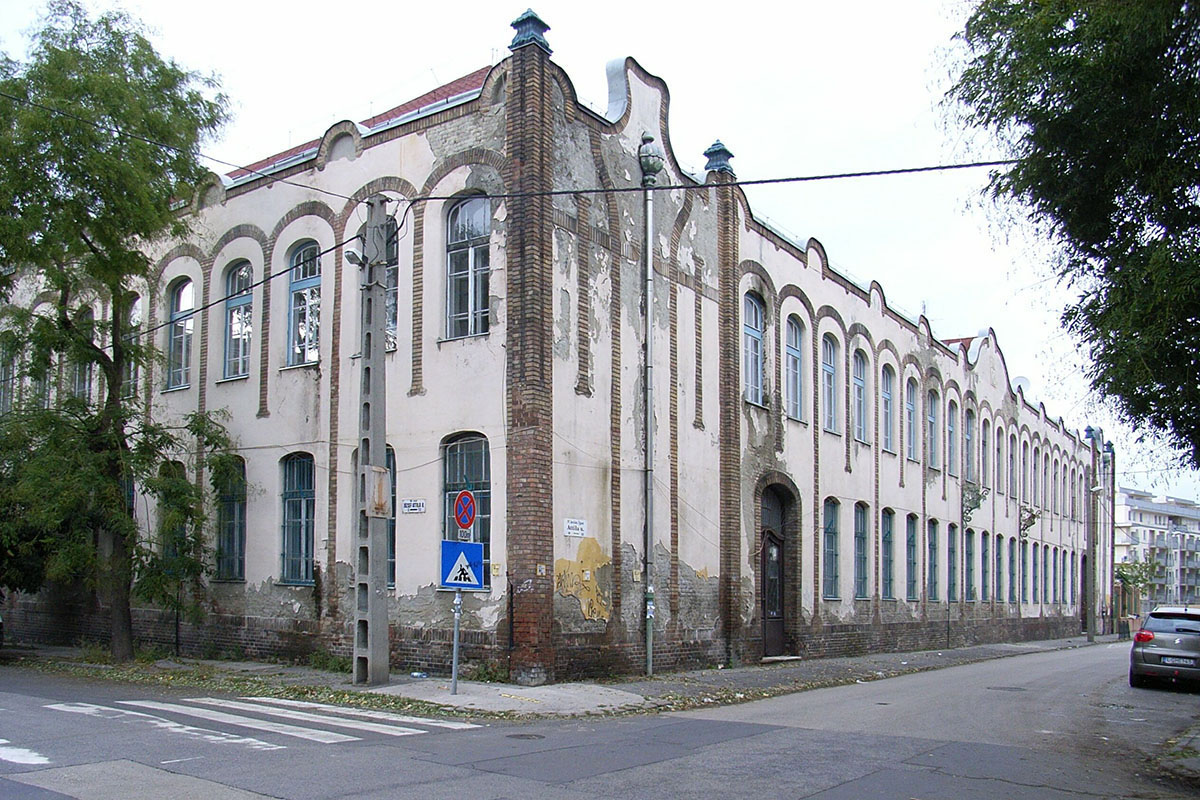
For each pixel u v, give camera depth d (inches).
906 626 1272.1
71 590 1004.6
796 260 1050.1
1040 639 1866.4
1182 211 417.1
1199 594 5502.0
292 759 395.5
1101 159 436.5
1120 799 388.5
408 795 340.2
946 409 1464.1
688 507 832.9
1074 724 611.2
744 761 432.5
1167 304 394.0
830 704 674.8
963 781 406.0
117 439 805.9
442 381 720.3
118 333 828.0
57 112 728.3
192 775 360.8
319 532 789.2
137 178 756.6
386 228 668.1
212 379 882.8
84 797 325.7
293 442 815.1
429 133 753.6
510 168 698.8
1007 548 1707.7
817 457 1065.5
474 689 629.9
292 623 799.7
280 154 1052.5
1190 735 583.2
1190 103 400.8
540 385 676.7
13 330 814.5
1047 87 433.7
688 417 842.8
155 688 659.4
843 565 1112.2
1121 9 394.9
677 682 728.3
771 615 978.1
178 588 837.8
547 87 708.0
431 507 714.8
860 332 1194.6
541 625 659.4
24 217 744.3
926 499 1364.4
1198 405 414.3
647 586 767.1
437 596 704.4
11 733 446.3
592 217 745.6
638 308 789.9
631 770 403.2
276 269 848.3
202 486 869.8
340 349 793.6
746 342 956.0
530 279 681.0
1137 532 4953.3
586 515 715.4
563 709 581.6
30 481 752.3
